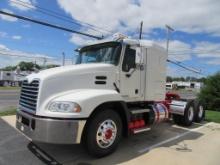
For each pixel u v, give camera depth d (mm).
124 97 6180
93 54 6582
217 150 6090
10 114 10305
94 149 5016
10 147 5707
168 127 8906
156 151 5812
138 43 6484
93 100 4926
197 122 10312
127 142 6535
